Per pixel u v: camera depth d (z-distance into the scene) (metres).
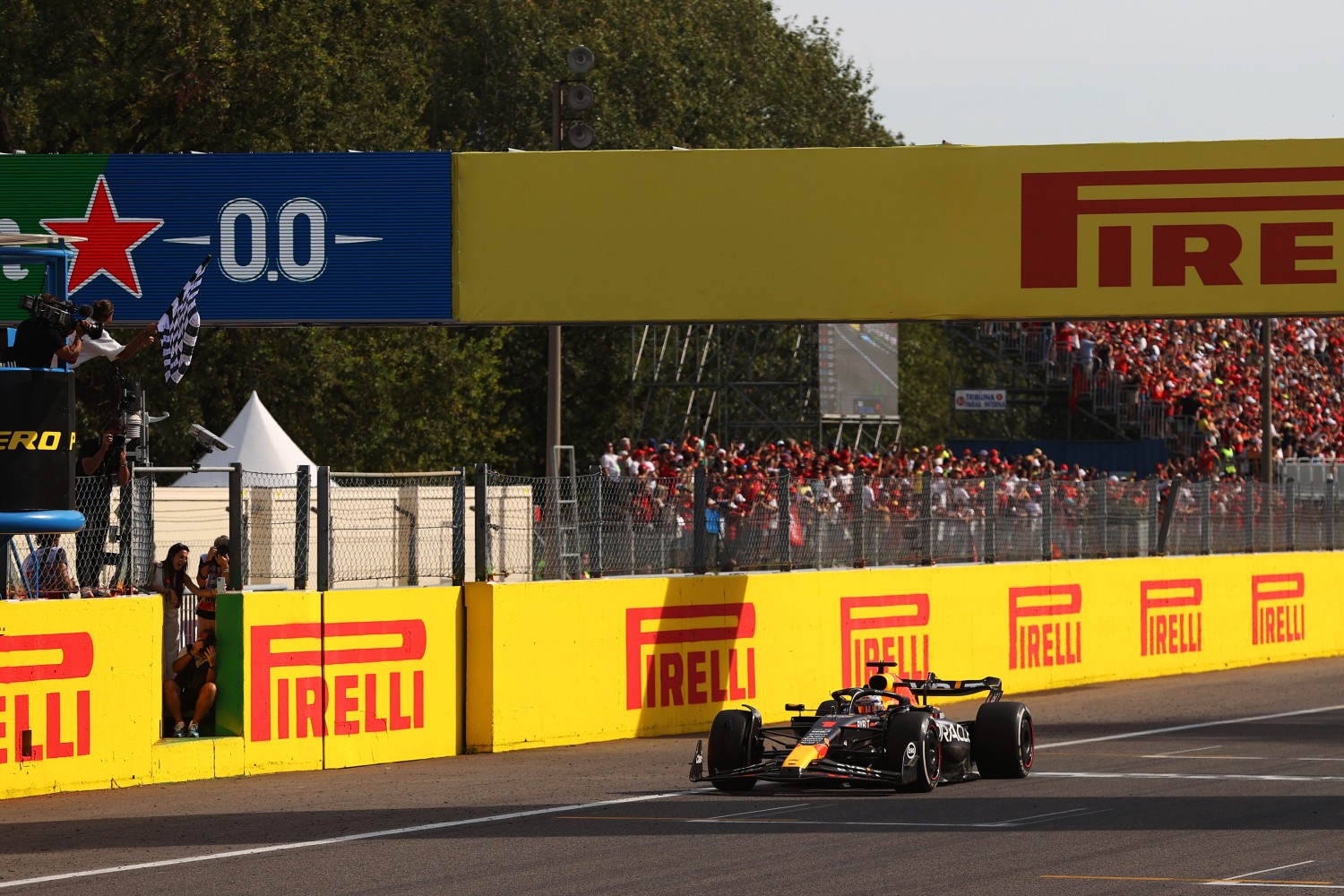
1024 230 72.88
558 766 59.75
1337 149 70.75
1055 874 37.53
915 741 50.38
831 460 135.50
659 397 197.25
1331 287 70.75
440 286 74.69
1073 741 66.31
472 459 173.12
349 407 151.00
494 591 64.69
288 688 58.50
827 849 41.06
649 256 74.19
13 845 42.84
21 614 51.34
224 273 75.00
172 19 130.50
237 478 58.34
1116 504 95.69
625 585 69.81
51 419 49.91
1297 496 109.19
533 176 74.56
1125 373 183.62
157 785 54.44
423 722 62.88
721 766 51.62
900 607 81.75
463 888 36.78
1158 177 71.94
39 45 130.38
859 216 73.62
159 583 56.97
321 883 37.59
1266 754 60.78
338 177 75.00
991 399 183.62
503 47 199.38
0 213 74.75
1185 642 97.88
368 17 158.00
